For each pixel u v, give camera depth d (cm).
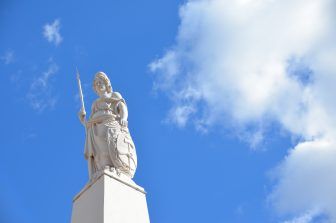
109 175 1792
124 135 1895
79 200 1817
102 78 2036
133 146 1905
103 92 2014
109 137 1861
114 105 1967
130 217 1750
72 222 1788
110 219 1695
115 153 1841
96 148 1873
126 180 1827
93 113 1964
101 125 1906
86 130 1934
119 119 1933
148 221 1797
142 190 1850
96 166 1870
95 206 1734
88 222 1719
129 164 1858
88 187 1811
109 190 1758
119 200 1761
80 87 2042
